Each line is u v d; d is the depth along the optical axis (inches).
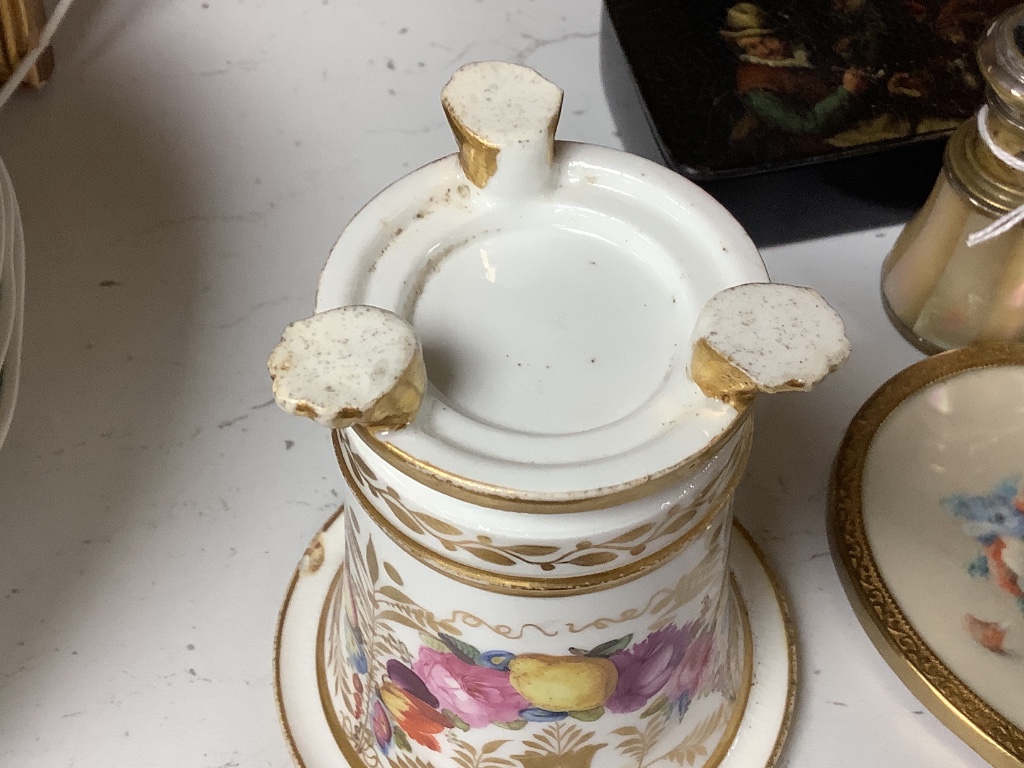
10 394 13.3
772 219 20.3
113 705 15.6
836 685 16.2
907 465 17.4
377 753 14.3
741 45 20.8
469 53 23.7
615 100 22.2
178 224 20.8
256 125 22.4
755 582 16.5
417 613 11.8
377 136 22.4
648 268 11.8
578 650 11.6
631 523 10.1
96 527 17.2
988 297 18.3
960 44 20.9
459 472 9.6
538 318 11.4
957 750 15.6
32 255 20.2
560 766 13.2
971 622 15.8
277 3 24.3
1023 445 17.6
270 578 17.0
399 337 9.7
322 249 20.7
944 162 18.1
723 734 14.8
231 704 15.8
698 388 10.4
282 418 18.6
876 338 19.8
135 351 19.1
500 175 11.6
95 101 22.5
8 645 16.0
